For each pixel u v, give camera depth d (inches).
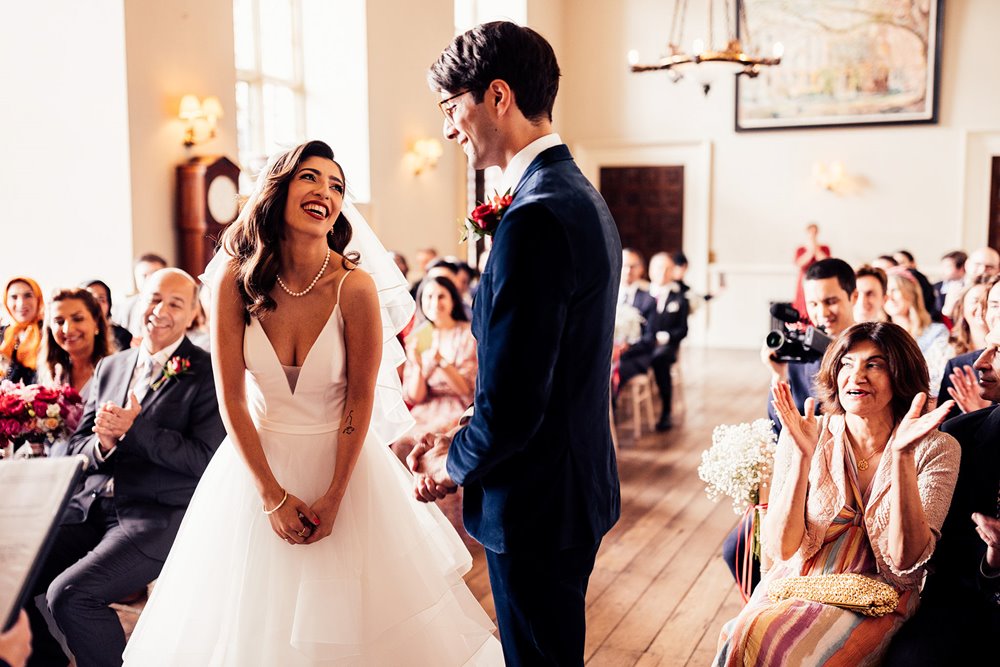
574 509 68.5
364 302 88.4
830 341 111.3
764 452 100.2
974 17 426.9
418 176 387.9
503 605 70.4
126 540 106.1
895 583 83.7
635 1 476.4
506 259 63.2
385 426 100.8
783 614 82.4
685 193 479.8
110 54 235.6
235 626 83.0
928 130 438.6
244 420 85.2
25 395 104.7
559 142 70.7
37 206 244.4
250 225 85.3
